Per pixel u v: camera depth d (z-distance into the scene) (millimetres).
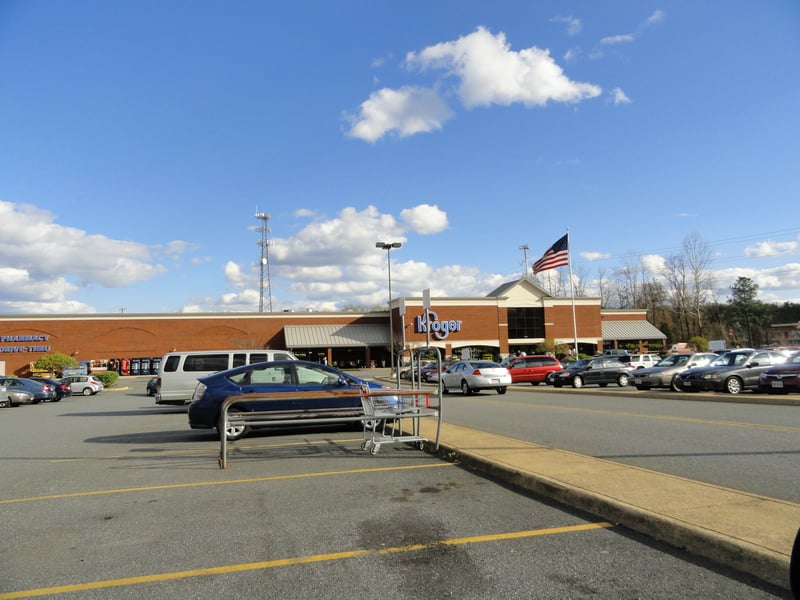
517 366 30219
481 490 6449
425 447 9344
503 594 3650
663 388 22484
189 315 56906
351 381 11820
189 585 3920
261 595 3723
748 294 97688
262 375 11531
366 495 6332
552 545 4543
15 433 13688
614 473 6488
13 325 53438
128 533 5141
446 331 58344
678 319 81875
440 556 4363
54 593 3824
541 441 9641
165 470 8086
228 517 5578
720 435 9906
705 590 3643
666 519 4625
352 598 3645
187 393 16656
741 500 5223
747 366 18594
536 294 61719
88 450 10367
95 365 54375
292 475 7496
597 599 3545
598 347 62500
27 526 5438
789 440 9211
